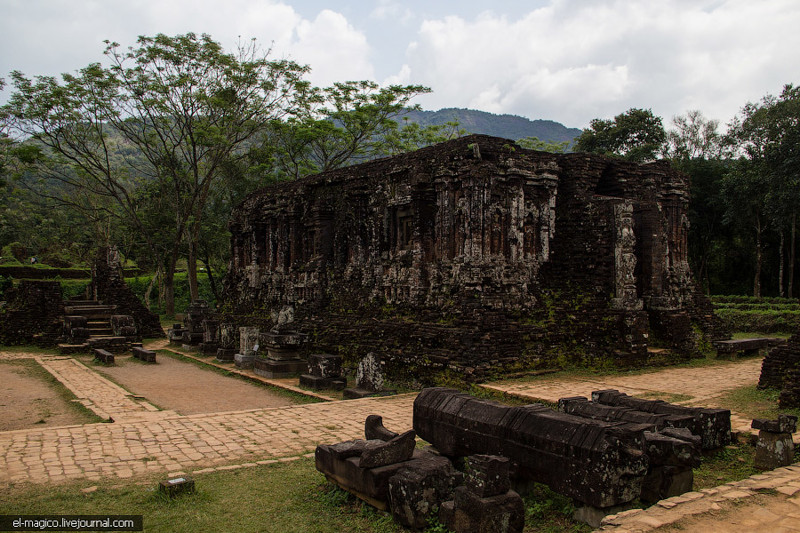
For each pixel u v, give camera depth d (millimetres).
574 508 6980
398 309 20203
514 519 6230
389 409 13977
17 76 34344
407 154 20812
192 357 26266
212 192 45719
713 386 15570
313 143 44062
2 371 21688
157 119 39969
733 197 38688
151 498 7875
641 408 10109
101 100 36531
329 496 7875
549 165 19922
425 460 7406
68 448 10438
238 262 34000
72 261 58125
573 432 6852
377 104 41219
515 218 18875
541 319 18562
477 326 16797
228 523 7105
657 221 20672
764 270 43906
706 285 44938
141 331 34688
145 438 11203
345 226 24266
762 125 37594
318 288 24641
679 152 46688
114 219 54656
